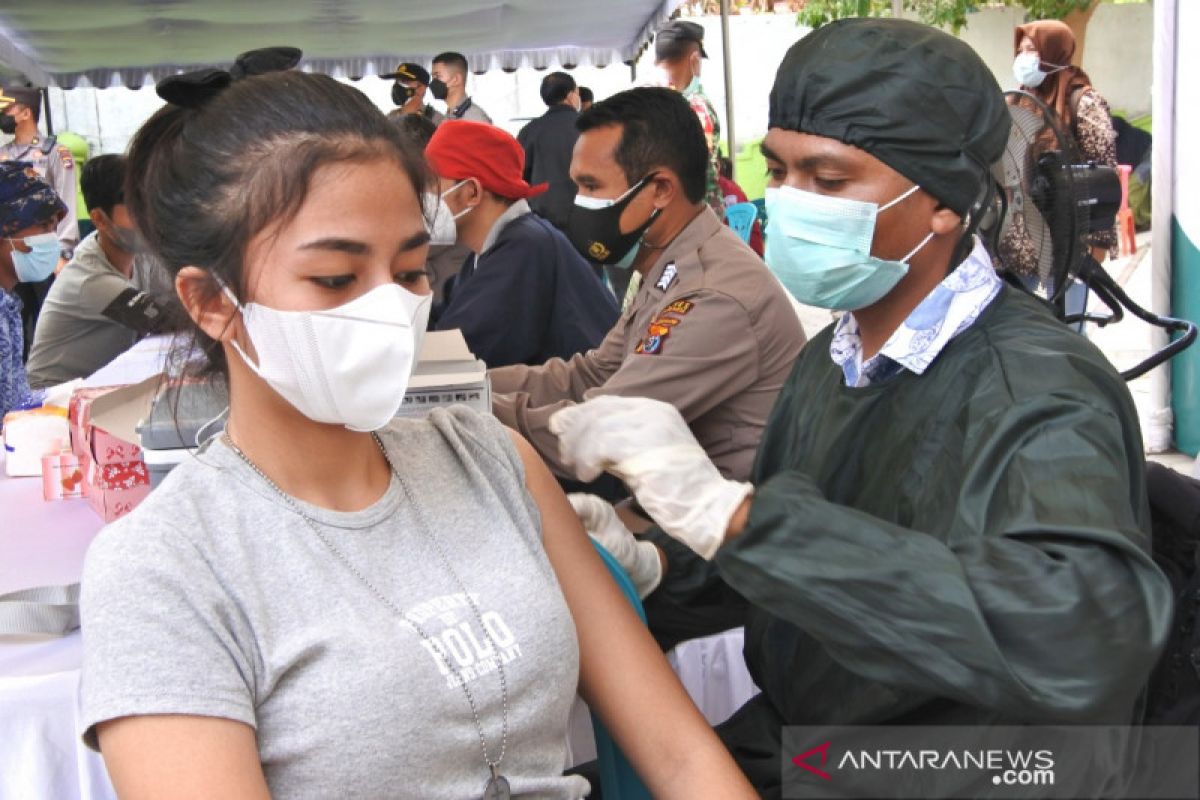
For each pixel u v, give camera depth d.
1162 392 4.54
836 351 1.44
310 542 1.18
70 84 8.32
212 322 1.20
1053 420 1.11
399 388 1.17
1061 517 1.03
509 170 3.05
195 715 1.07
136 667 1.07
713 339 2.22
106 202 3.87
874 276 1.32
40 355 3.97
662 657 1.41
